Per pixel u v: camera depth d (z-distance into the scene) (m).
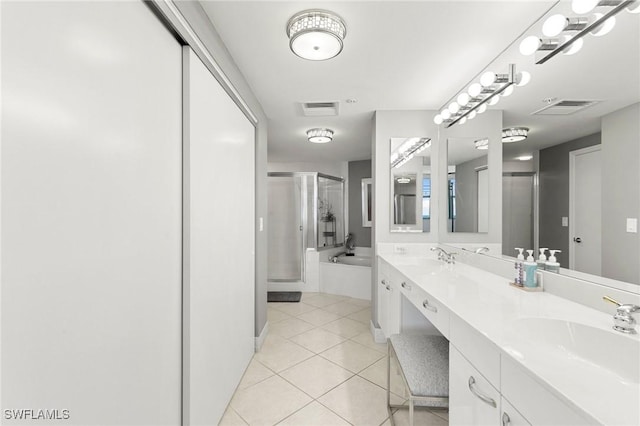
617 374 0.91
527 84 1.75
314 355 2.56
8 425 0.60
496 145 2.07
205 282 1.50
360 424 1.71
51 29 0.68
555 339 1.10
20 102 0.61
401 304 2.27
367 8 1.44
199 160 1.42
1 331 0.59
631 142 1.12
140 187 1.01
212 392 1.59
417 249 2.91
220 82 1.71
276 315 3.62
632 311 0.98
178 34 1.24
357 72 2.11
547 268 1.58
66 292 0.72
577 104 1.37
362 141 4.21
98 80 0.82
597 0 1.19
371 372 2.28
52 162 0.68
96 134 0.81
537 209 1.67
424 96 2.55
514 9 1.43
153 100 1.09
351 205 5.77
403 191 2.92
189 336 1.32
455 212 2.63
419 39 1.69
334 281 4.64
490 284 1.74
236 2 1.40
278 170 6.02
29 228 0.63
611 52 1.19
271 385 2.10
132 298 0.97
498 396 0.93
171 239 1.22
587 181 1.32
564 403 0.68
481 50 1.81
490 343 0.96
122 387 0.92
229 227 1.88
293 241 4.96
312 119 3.20
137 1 0.99
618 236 1.18
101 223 0.83
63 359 0.71
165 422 1.17
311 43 1.56
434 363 1.47
